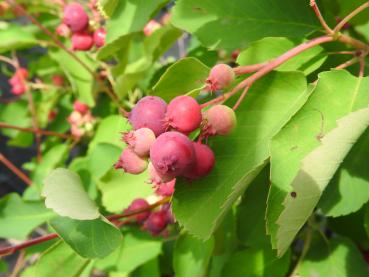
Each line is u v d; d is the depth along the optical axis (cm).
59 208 12
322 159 10
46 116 31
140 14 15
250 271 18
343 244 17
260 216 17
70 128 30
